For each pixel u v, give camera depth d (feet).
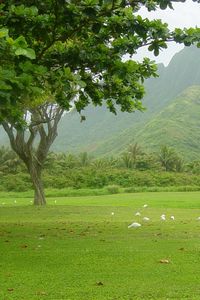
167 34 31.27
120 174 165.48
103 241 32.83
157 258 26.18
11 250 28.91
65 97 36.86
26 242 32.42
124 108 39.52
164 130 403.34
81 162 214.69
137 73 36.06
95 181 159.02
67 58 34.55
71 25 30.73
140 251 28.40
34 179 87.40
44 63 34.65
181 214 62.39
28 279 21.39
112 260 25.61
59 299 18.20
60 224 47.09
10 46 20.15
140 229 41.14
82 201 101.71
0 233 38.37
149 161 204.23
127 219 53.88
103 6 29.22
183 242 32.22
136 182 161.99
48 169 180.96
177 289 19.67
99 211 68.08
